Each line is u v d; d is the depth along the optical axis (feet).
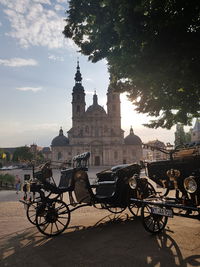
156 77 25.95
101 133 360.89
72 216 35.76
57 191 27.76
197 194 20.48
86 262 18.98
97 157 359.46
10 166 378.94
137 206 32.58
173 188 24.88
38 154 407.44
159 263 18.10
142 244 22.03
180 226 26.68
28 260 19.92
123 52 27.22
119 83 33.96
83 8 32.94
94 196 28.53
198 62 23.32
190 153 25.04
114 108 366.22
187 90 27.81
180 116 34.47
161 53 23.54
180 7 22.43
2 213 40.93
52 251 21.59
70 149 370.94
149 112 34.27
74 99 364.99
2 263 19.54
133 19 24.64
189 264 17.61
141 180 29.48
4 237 26.32
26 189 27.84
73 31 35.01
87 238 24.63
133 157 366.22
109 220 31.63
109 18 30.58
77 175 28.76
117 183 30.04
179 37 22.63
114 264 18.35
